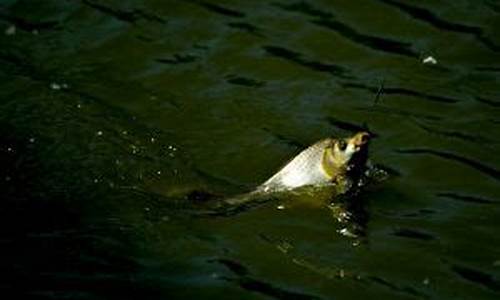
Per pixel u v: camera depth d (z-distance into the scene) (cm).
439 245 1920
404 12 2958
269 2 3019
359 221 1997
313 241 1927
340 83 2594
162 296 1738
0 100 2456
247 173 2203
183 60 2705
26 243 1875
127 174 2150
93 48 2770
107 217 1977
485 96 2522
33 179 2103
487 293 1772
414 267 1850
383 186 2134
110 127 2355
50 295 1722
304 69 2659
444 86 2577
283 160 2253
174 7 2986
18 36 2823
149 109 2462
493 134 2350
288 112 2462
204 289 1762
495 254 1895
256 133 2364
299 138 2350
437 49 2761
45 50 2750
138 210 2008
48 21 2912
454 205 2070
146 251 1872
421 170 2206
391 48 2769
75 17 2933
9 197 2027
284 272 1827
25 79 2572
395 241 1930
